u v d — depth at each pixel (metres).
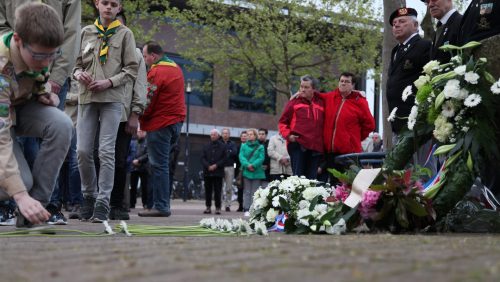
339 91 7.58
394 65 6.39
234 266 1.79
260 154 12.09
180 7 28.55
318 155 7.55
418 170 4.12
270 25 22.55
